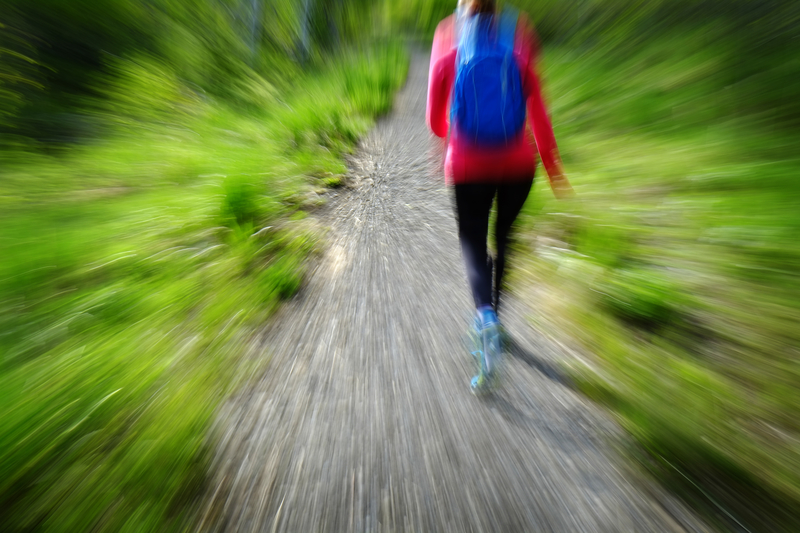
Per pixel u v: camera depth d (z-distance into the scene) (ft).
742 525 5.51
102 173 18.42
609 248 11.82
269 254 12.55
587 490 6.12
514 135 7.19
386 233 14.16
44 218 14.67
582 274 10.87
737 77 23.22
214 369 8.48
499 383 7.97
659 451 6.48
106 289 10.78
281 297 10.85
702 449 6.40
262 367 8.61
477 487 6.26
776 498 5.75
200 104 26.68
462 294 10.86
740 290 9.89
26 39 24.64
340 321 10.00
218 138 22.49
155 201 15.62
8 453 6.61
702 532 5.48
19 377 8.22
